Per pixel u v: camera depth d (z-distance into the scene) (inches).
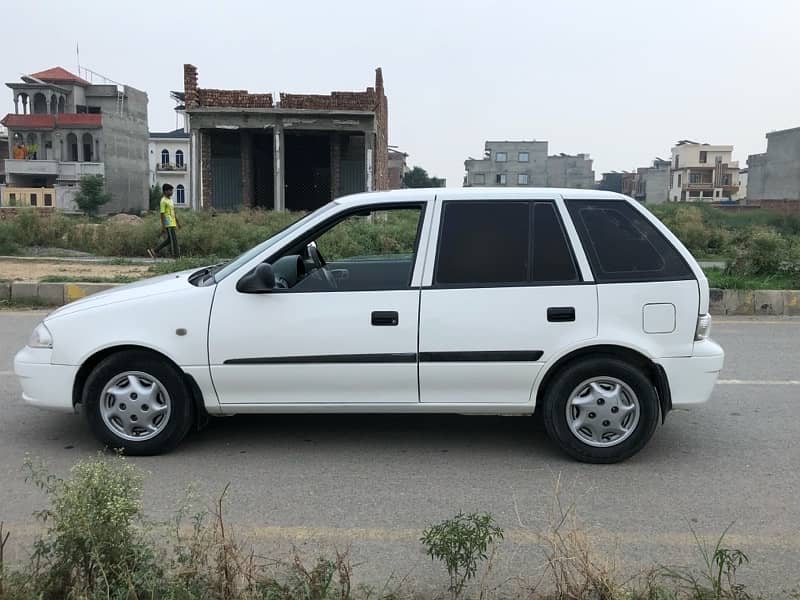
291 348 187.8
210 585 111.0
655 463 192.4
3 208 840.3
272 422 225.6
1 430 214.4
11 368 288.8
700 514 160.9
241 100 1091.9
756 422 227.9
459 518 130.0
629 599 115.1
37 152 2635.3
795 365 304.0
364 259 203.9
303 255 211.2
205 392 191.0
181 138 3282.5
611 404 188.5
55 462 188.7
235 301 188.5
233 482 177.3
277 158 1103.0
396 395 190.1
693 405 191.9
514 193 194.4
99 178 2415.1
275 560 129.7
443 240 190.5
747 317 432.1
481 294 187.3
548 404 190.5
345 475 182.9
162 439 192.2
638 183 4421.8
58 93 2770.7
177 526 125.3
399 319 186.7
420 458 195.6
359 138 1250.0
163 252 676.1
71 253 672.4
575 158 3117.6
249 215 898.1
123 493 118.1
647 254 191.9
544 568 134.9
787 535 150.9
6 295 440.1
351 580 130.5
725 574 132.8
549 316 186.9
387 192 198.5
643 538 148.7
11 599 106.5
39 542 114.0
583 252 189.9
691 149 3865.7
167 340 188.1
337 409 191.5
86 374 194.7
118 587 106.5
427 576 133.0
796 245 541.6
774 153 2819.9
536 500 168.1
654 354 188.4
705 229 847.7
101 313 190.5
